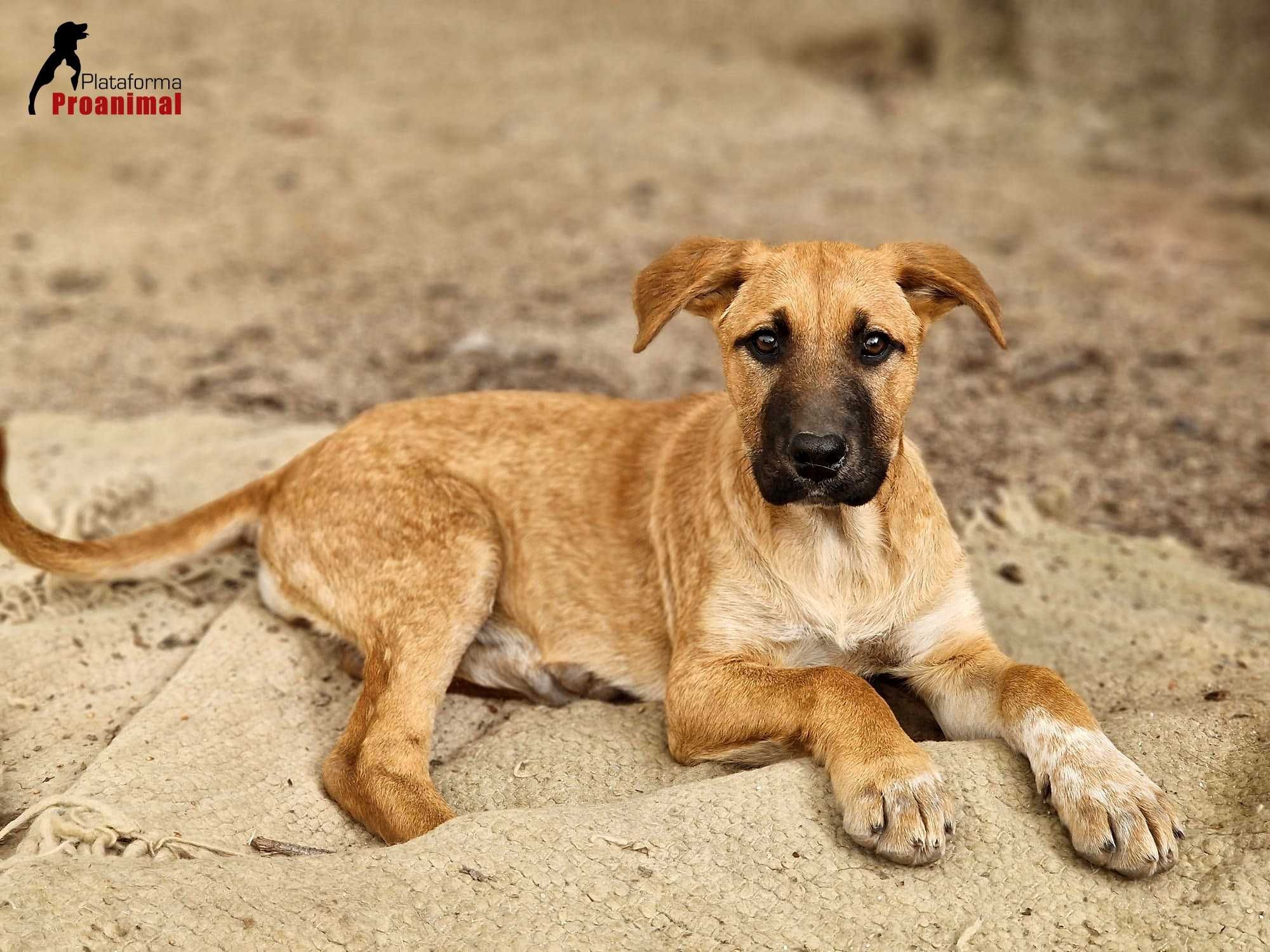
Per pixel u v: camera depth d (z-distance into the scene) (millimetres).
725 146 12141
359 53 14336
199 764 3957
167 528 4703
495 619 4609
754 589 4066
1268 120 12188
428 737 4137
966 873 3316
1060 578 5367
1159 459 6777
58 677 4445
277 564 4680
